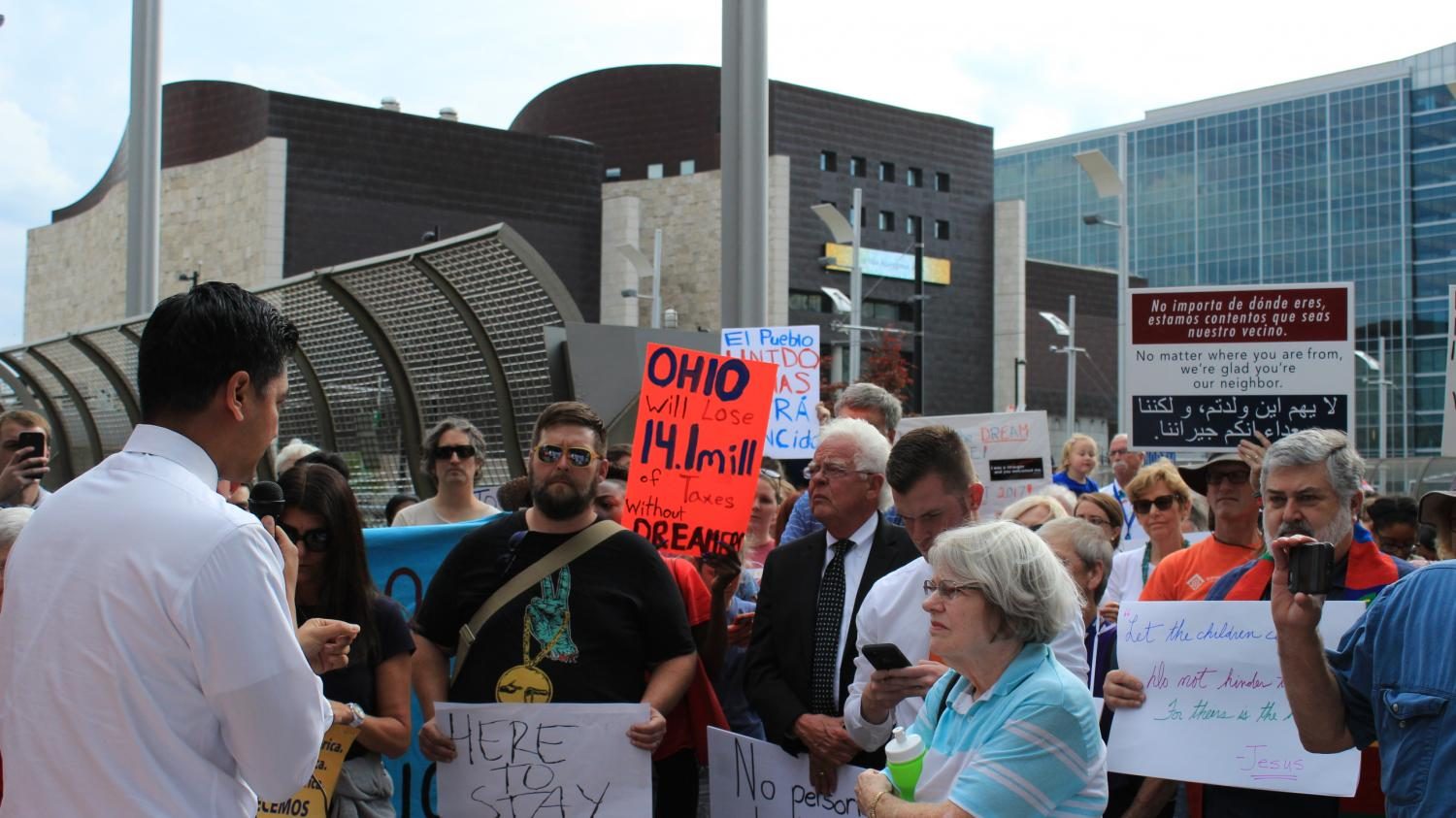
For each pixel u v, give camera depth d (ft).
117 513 8.57
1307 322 24.40
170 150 200.44
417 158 197.36
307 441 37.63
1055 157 346.13
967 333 246.68
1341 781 13.48
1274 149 303.89
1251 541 17.04
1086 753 10.35
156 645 8.34
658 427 18.56
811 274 224.33
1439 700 9.62
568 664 14.88
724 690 19.88
